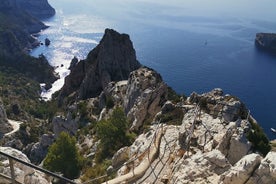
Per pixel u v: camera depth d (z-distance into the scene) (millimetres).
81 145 81750
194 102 57844
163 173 37812
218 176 31312
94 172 52688
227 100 50500
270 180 27422
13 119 172625
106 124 65938
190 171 32156
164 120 55312
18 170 27438
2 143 136750
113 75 125188
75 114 106688
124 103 88750
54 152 63250
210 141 41156
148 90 75688
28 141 143625
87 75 127250
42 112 186125
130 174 37812
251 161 28172
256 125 45719
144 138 50219
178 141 43344
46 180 30062
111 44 127812
